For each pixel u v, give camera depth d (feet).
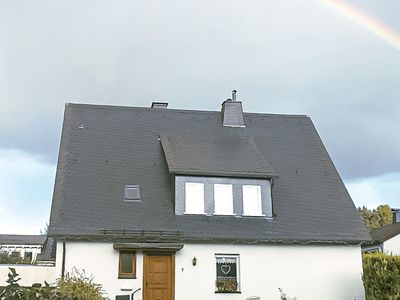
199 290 59.98
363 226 66.85
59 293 24.59
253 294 61.11
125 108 79.71
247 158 70.23
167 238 59.88
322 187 72.74
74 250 58.03
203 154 69.82
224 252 61.72
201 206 64.59
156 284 59.26
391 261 49.73
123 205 63.00
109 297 57.62
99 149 71.10
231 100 82.48
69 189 63.77
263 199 66.59
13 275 23.79
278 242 62.85
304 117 86.89
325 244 64.64
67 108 77.61
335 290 63.46
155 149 73.10
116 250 58.85
